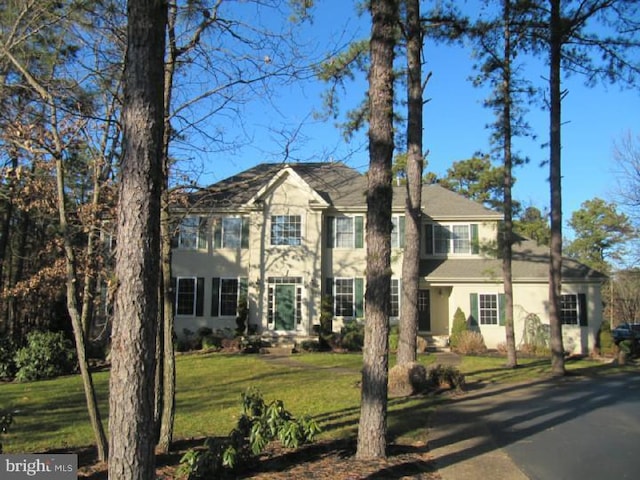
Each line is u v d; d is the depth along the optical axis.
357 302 24.84
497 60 17.88
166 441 7.32
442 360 19.95
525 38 18.08
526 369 17.64
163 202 7.54
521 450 7.33
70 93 8.06
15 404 11.40
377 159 7.19
